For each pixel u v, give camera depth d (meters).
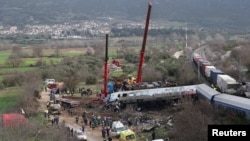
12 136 59.12
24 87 120.50
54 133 65.94
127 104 94.88
